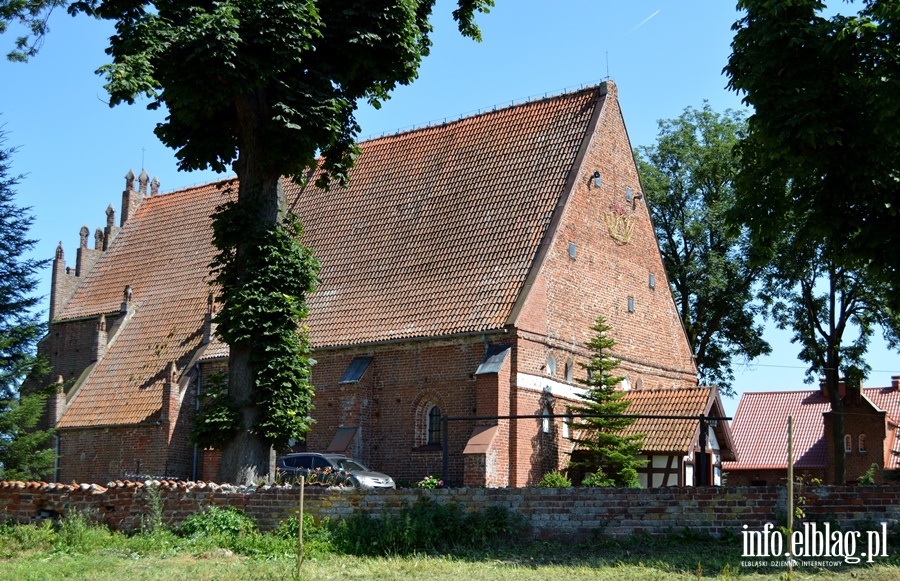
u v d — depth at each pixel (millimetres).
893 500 18547
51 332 52156
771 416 68938
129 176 55875
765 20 22609
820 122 21781
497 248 37594
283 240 26109
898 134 21297
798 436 66312
